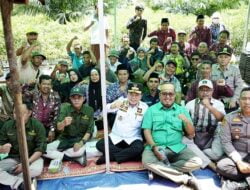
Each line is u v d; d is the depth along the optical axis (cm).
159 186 329
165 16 1177
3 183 310
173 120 360
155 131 364
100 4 313
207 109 372
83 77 552
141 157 366
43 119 405
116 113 414
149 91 467
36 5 1095
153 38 641
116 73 519
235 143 342
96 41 598
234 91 476
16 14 1082
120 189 326
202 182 336
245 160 336
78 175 349
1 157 359
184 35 694
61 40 995
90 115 386
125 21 1097
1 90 413
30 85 460
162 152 346
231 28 987
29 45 531
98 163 366
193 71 563
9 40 208
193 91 443
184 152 350
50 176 346
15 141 338
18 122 221
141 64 602
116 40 813
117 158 364
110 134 386
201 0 1214
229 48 630
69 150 367
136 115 379
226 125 340
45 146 347
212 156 359
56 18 1111
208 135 378
